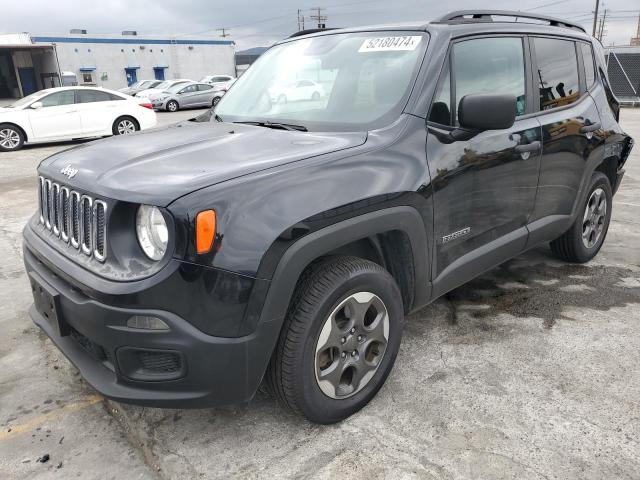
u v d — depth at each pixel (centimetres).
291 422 252
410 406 261
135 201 201
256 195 205
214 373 205
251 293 202
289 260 208
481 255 306
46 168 260
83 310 209
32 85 3078
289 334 219
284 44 367
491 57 314
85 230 223
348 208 224
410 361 300
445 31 291
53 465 228
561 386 276
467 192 286
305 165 223
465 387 275
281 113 306
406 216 249
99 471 224
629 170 862
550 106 358
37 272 247
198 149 247
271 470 222
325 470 221
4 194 761
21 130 1242
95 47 3775
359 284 234
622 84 2288
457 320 348
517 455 228
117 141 277
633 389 273
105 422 256
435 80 276
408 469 221
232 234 198
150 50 3978
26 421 257
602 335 328
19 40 2964
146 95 2494
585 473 217
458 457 227
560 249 429
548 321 346
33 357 314
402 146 256
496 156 301
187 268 195
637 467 221
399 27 308
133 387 211
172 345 199
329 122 279
